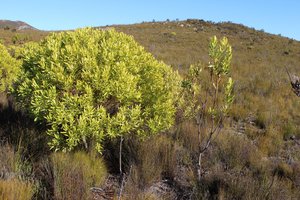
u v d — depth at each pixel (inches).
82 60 203.6
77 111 198.5
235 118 381.1
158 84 233.6
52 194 169.3
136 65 228.5
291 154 285.0
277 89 517.0
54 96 196.2
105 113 200.5
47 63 207.6
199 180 206.1
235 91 481.7
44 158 199.5
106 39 242.5
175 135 279.4
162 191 200.4
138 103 227.9
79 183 170.7
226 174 213.8
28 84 211.2
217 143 271.7
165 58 827.4
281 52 1253.1
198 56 902.4
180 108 311.3
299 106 439.5
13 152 196.2
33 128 239.5
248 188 191.2
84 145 221.6
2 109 284.5
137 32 1556.3
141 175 203.9
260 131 343.3
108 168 218.2
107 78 202.1
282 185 209.0
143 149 227.6
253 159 250.5
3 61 352.2
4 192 151.9
